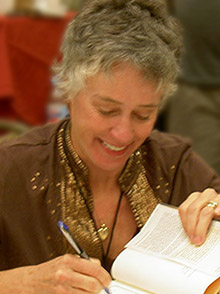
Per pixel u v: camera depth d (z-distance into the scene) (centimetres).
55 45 272
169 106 319
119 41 106
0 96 267
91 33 109
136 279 112
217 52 290
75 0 294
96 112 113
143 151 140
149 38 108
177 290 107
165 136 149
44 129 138
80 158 128
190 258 115
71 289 105
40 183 128
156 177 140
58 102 278
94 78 109
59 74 119
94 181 132
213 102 301
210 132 307
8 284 110
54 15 268
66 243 127
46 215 128
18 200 128
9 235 128
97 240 129
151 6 113
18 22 263
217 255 115
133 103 109
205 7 279
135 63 106
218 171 310
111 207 134
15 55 267
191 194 133
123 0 112
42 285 107
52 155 130
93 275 107
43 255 128
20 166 129
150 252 117
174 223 127
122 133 112
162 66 108
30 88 275
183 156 145
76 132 122
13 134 272
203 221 122
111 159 120
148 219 131
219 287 106
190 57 297
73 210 129
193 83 300
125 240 134
